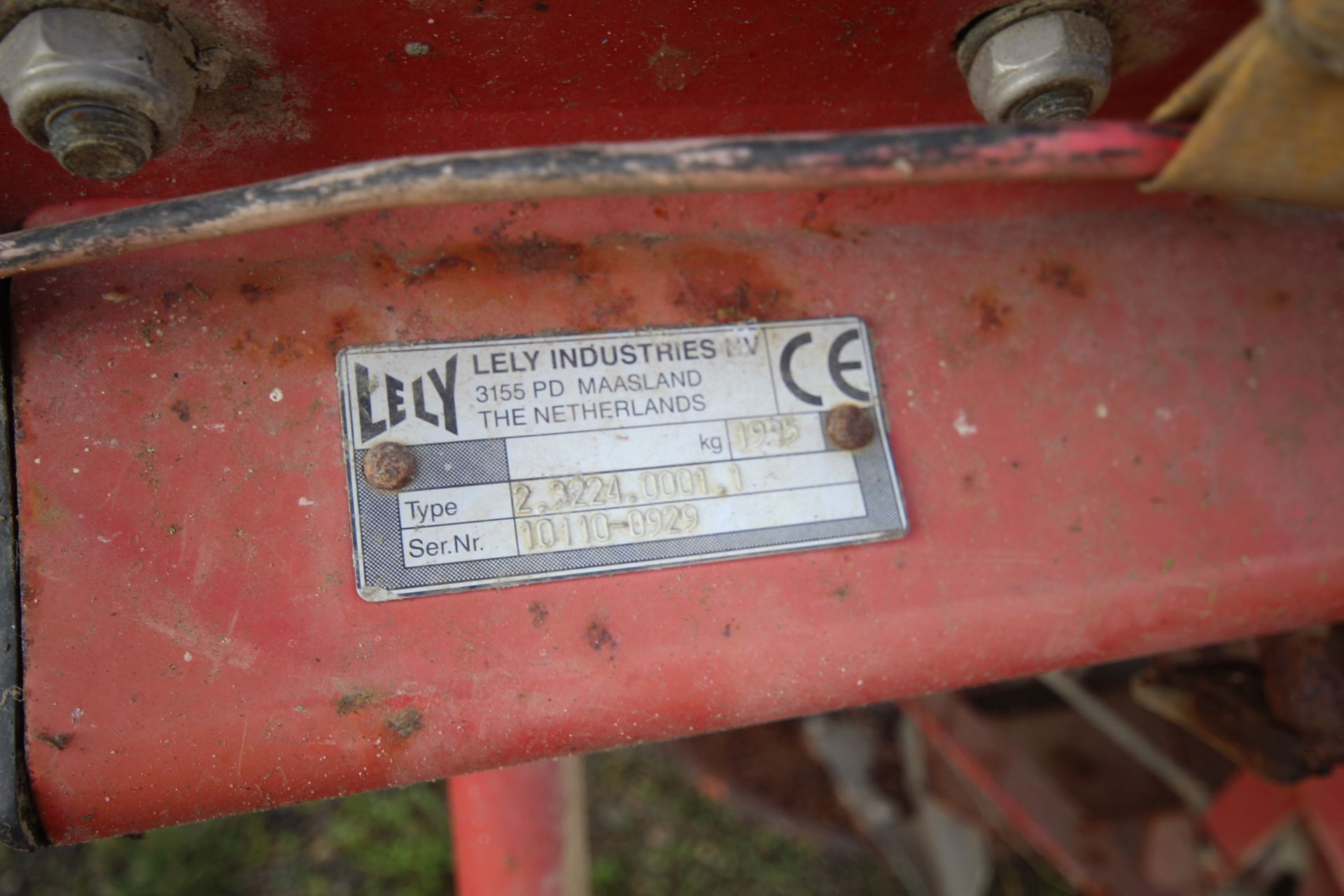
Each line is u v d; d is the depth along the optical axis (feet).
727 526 3.16
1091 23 2.95
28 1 2.34
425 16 2.57
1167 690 4.75
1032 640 3.33
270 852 9.79
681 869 10.39
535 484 3.05
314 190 2.45
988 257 3.57
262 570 2.89
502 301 3.17
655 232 3.32
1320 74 2.16
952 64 3.17
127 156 2.47
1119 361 3.59
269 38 2.56
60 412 2.89
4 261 2.56
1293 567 3.55
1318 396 3.72
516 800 4.41
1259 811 6.00
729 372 3.26
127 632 2.80
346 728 2.88
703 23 2.78
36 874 9.27
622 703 3.03
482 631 2.97
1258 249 3.82
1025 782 7.14
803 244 3.43
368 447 2.99
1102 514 3.45
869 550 3.26
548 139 3.12
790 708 3.18
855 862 10.60
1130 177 2.53
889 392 3.38
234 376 2.99
